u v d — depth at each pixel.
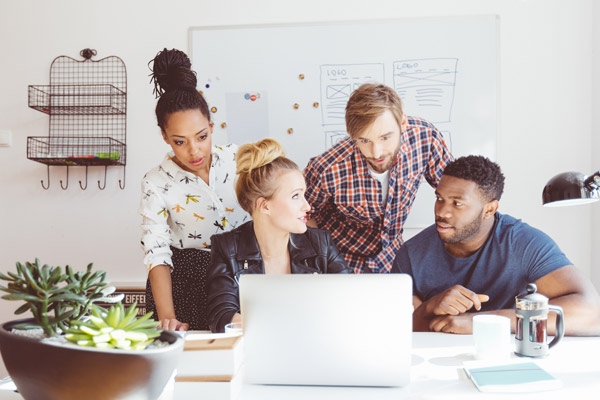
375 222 2.09
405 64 2.34
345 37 2.36
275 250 1.54
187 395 0.83
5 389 0.88
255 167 1.49
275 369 0.94
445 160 2.13
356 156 2.04
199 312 1.86
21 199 2.48
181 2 2.44
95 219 2.46
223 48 2.41
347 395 0.88
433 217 2.31
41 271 0.68
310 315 0.92
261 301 0.93
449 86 2.32
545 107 2.31
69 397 0.61
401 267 1.80
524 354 1.06
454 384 0.91
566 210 2.31
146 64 2.45
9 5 2.50
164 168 1.89
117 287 2.28
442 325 1.36
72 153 2.46
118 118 2.45
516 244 1.64
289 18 2.39
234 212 2.00
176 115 1.75
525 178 2.32
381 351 0.91
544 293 1.55
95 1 2.46
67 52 2.47
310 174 2.10
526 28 2.31
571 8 2.29
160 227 1.83
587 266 2.30
